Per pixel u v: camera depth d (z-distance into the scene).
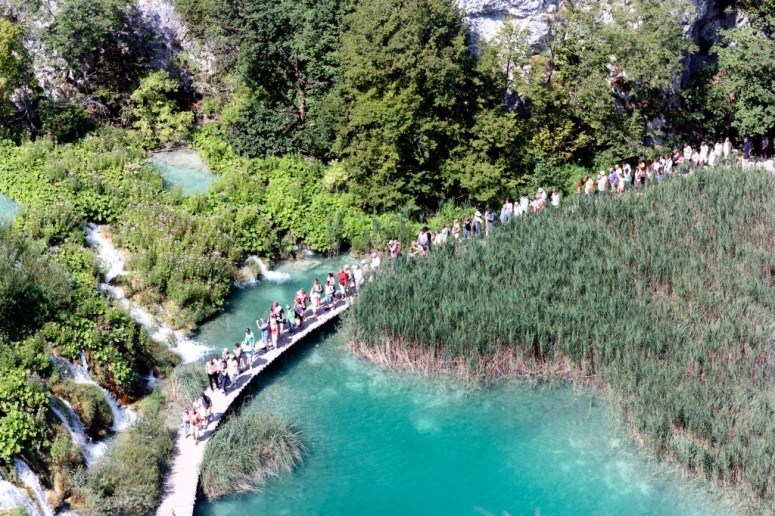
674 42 42.31
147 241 35.44
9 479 23.48
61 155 40.88
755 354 28.48
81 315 29.75
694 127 46.91
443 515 24.25
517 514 24.25
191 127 46.47
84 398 26.98
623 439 26.86
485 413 28.42
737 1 48.81
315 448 26.91
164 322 32.78
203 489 24.91
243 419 26.64
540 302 31.05
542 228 35.94
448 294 31.78
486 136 39.75
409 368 30.42
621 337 29.52
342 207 40.06
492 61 39.84
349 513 24.34
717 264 33.50
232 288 36.06
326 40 42.12
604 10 43.69
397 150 39.34
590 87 41.47
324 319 33.06
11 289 27.52
